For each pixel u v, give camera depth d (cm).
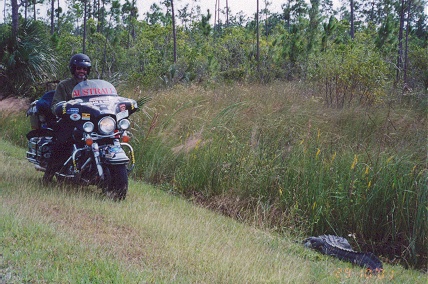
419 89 1493
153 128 994
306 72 1852
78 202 639
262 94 1148
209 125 948
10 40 1617
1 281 377
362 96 1197
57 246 455
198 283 425
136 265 442
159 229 559
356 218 722
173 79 1867
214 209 795
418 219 686
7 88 1581
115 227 554
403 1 2012
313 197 745
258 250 570
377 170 741
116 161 678
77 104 692
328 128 921
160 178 922
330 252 618
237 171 833
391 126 927
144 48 3466
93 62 2664
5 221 498
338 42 2456
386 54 2005
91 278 400
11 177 768
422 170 727
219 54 3008
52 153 735
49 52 1709
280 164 800
